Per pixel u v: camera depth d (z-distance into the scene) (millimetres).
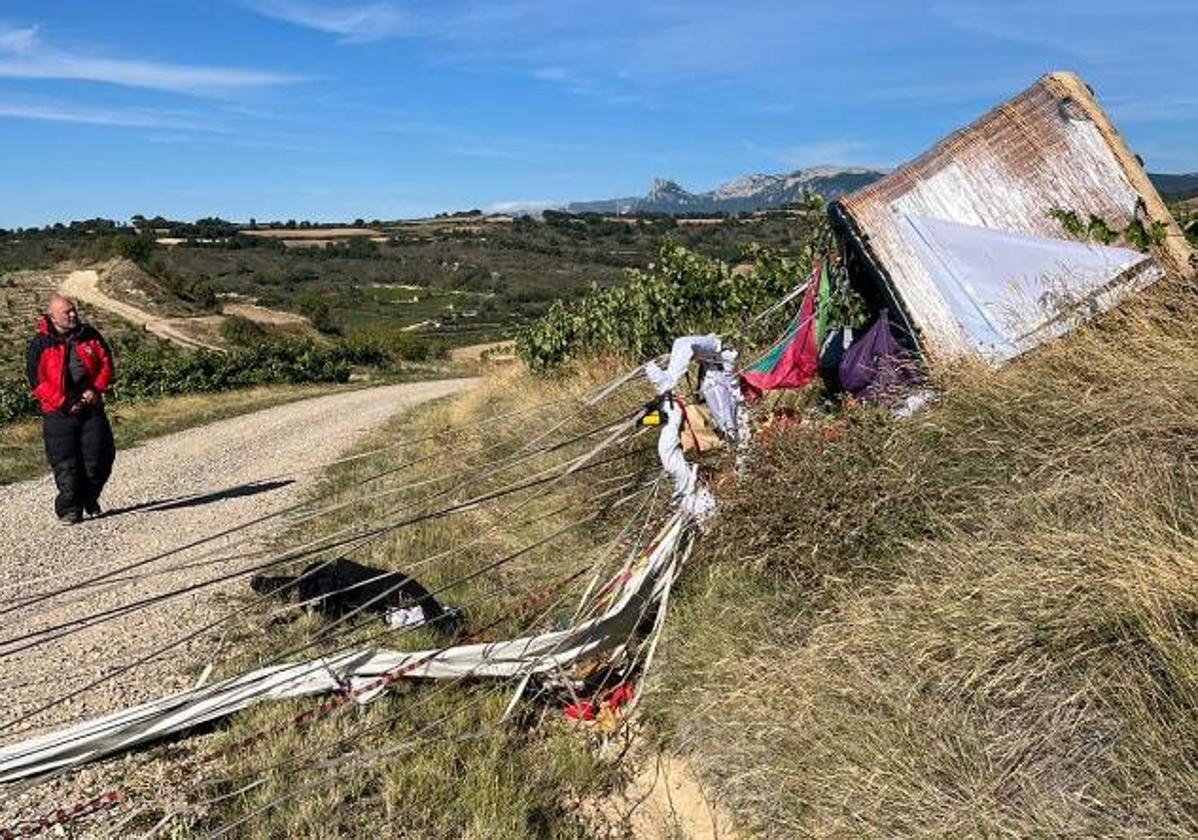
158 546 9086
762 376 6543
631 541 6402
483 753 4766
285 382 39094
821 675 4207
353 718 5055
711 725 4586
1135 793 3143
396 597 6551
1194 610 3422
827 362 7078
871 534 5074
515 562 7320
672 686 5070
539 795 4484
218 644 6203
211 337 73250
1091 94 6887
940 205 6598
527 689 5430
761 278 10711
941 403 5512
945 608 4035
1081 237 6379
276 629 6340
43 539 9492
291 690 5277
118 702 5469
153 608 7031
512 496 8711
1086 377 5121
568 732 5059
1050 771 3424
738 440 5820
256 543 8719
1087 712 3467
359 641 5672
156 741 5008
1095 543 3818
